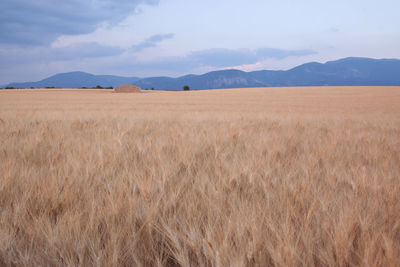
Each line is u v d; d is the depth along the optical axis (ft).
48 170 6.53
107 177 6.20
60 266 3.13
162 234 3.80
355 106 93.56
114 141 11.26
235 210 4.18
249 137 13.41
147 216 3.99
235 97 157.79
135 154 9.05
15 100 123.85
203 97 159.53
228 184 5.88
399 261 2.91
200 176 6.25
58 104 92.84
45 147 9.77
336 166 7.40
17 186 5.28
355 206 4.22
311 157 8.55
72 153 8.78
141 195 4.99
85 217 4.05
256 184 5.93
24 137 11.94
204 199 4.81
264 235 3.45
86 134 13.82
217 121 23.24
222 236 3.35
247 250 3.21
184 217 4.09
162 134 13.99
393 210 4.40
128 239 3.48
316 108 83.05
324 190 5.39
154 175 5.92
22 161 7.50
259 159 7.86
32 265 3.14
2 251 3.24
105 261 3.08
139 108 72.18
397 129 19.66
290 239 3.31
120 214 4.19
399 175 6.43
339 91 191.72
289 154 9.37
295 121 25.29
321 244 3.46
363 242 3.35
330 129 18.70
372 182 5.77
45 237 3.50
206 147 10.44
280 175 6.54
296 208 4.42
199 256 3.23
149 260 3.34
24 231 3.77
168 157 8.36
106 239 3.58
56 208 4.52
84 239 3.41
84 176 6.03
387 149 10.78
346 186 5.95
